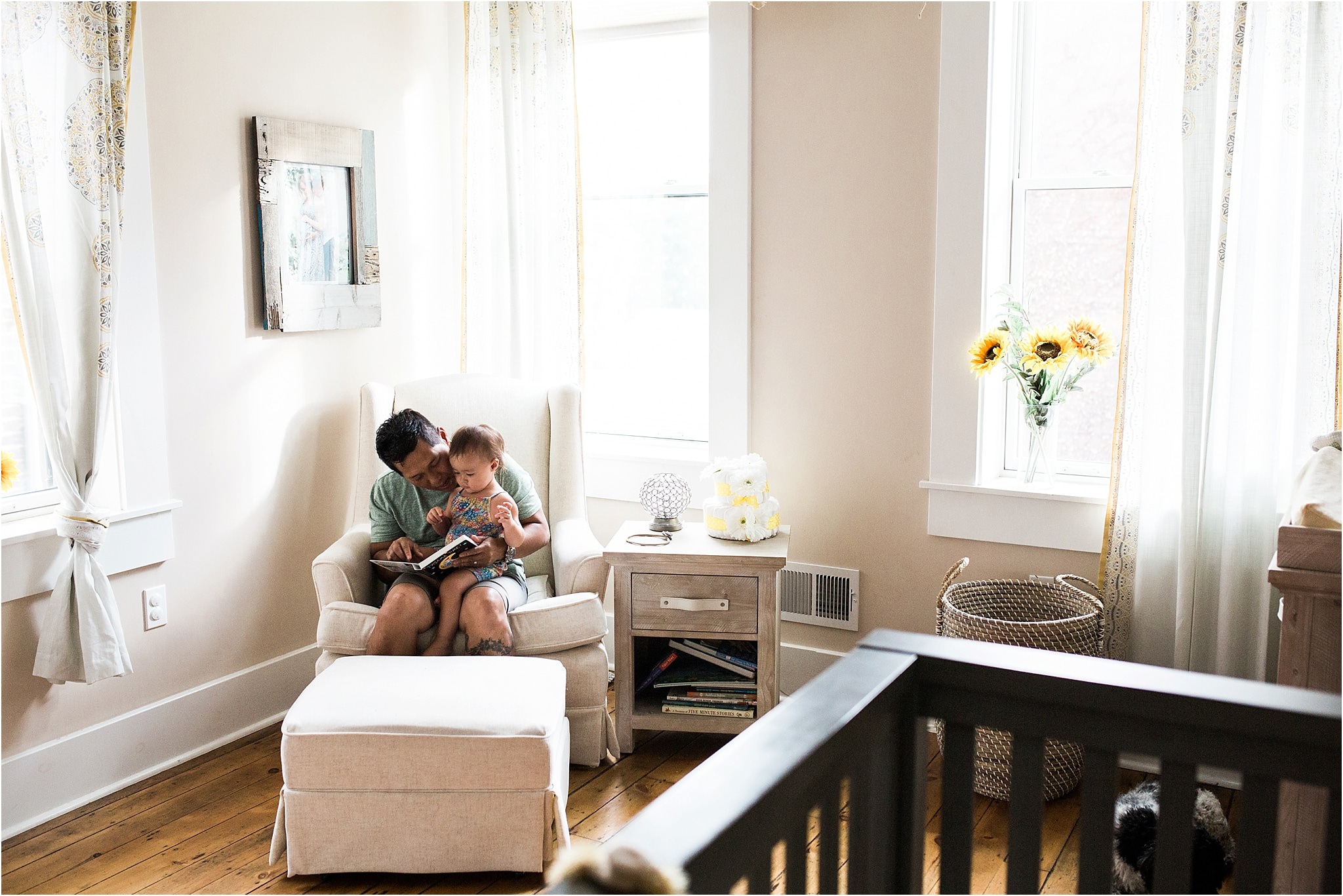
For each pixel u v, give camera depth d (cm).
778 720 96
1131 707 103
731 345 314
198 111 273
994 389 289
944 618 260
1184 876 103
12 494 249
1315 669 153
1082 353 261
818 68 294
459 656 246
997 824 243
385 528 279
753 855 83
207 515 283
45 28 229
